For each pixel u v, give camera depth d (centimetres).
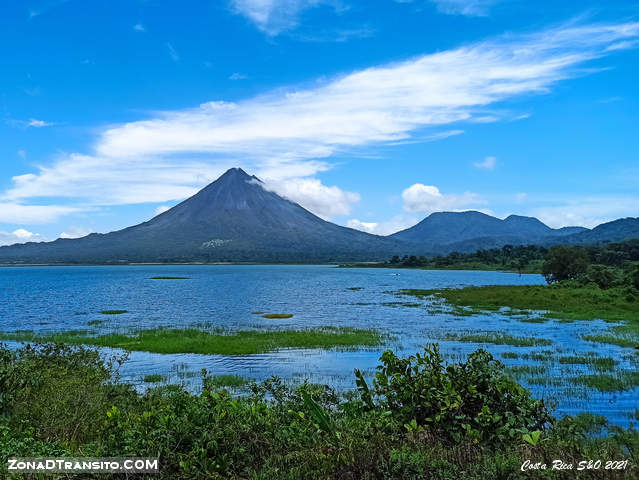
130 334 3250
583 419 1336
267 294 7550
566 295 5319
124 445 646
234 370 2178
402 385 777
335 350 2655
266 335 3144
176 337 3092
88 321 4144
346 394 1639
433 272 18675
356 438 645
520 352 2505
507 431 668
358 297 6769
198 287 9556
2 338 3083
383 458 588
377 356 2480
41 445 667
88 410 847
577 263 7394
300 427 714
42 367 1166
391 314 4522
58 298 6862
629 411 1457
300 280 12581
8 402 838
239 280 12688
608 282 6097
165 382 1933
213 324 3884
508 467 559
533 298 5288
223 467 614
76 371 1234
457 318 4141
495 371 770
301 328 3572
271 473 591
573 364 2189
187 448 643
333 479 577
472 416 718
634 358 2338
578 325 3584
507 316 4228
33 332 3412
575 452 611
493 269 19375
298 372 2117
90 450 650
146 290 8688
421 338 3005
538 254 19888
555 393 1678
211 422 681
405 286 9644
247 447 661
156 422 677
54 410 820
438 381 751
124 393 1044
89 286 10025
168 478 595
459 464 601
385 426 685
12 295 7450
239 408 748
